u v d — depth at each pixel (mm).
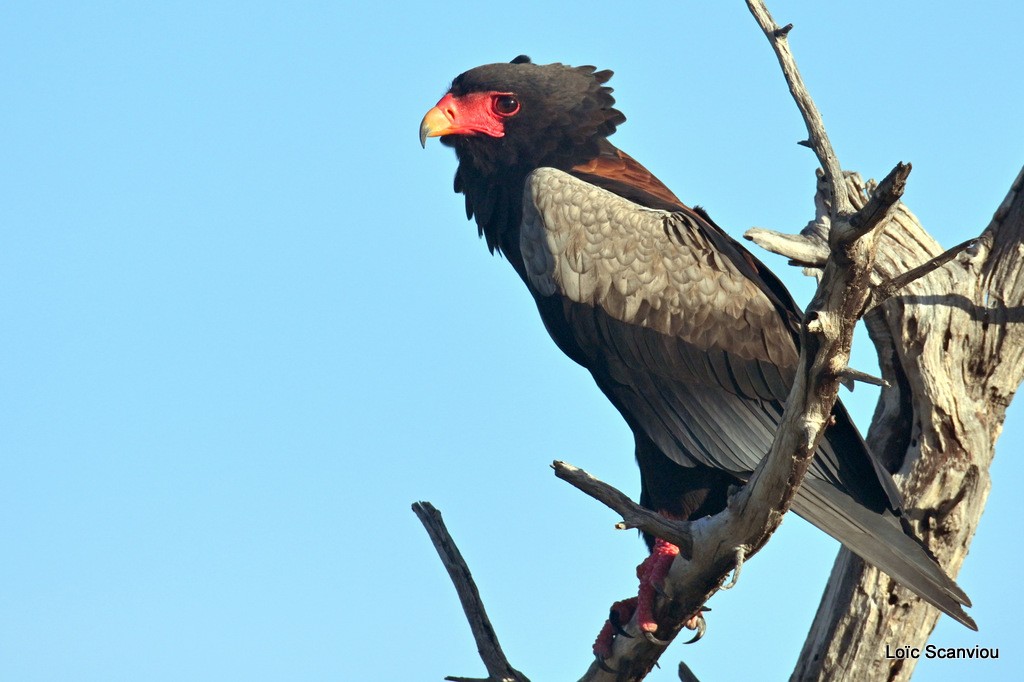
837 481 10102
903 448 11430
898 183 6070
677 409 11602
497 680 9602
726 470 11383
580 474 8039
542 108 13016
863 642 10875
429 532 10250
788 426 7535
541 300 12102
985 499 11078
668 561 9648
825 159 6668
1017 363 11250
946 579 9133
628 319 11703
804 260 11297
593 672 10156
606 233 11867
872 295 6855
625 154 13297
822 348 7047
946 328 11109
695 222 11859
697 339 11602
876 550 9438
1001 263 11383
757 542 8289
